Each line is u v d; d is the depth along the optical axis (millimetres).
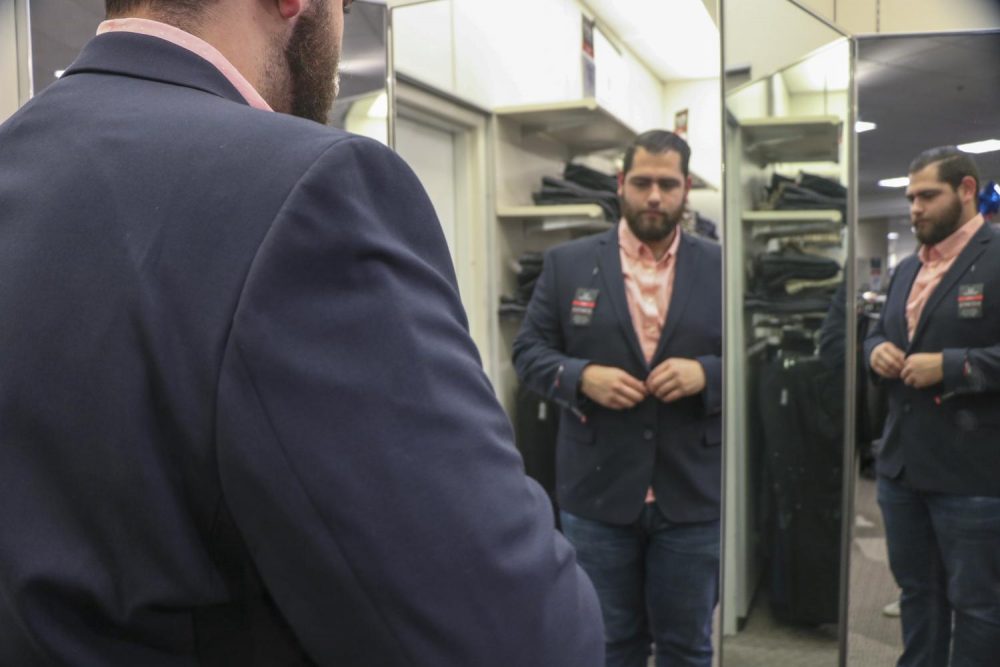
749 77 1538
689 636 1779
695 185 2361
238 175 419
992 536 1771
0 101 1344
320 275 400
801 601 1786
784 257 1678
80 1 1347
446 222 2326
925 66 1803
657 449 1763
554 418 2375
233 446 379
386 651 393
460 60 2107
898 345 1804
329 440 383
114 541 409
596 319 1820
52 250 428
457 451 414
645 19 2053
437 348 429
